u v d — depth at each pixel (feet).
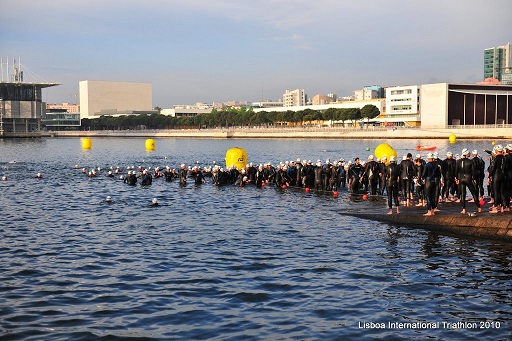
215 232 93.30
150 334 48.67
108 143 630.74
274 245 82.43
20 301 57.36
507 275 64.44
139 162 296.71
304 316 52.70
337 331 48.98
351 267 69.21
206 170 196.85
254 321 51.49
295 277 65.26
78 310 54.75
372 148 410.11
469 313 52.65
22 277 66.13
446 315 52.26
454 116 612.70
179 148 474.90
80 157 347.15
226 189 158.61
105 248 81.35
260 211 116.47
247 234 91.20
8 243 85.05
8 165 274.77
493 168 88.79
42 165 274.77
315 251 78.18
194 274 67.05
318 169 150.00
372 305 55.36
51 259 74.90
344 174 149.79
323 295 58.65
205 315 53.11
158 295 59.16
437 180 92.99
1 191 158.71
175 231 94.53
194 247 81.66
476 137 526.16
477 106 616.39
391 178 99.55
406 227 94.02
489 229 83.76
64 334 48.78
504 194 89.51
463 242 81.51
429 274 65.41
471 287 60.23
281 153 362.33
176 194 147.84
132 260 74.13
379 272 66.69
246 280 64.34
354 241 83.92
